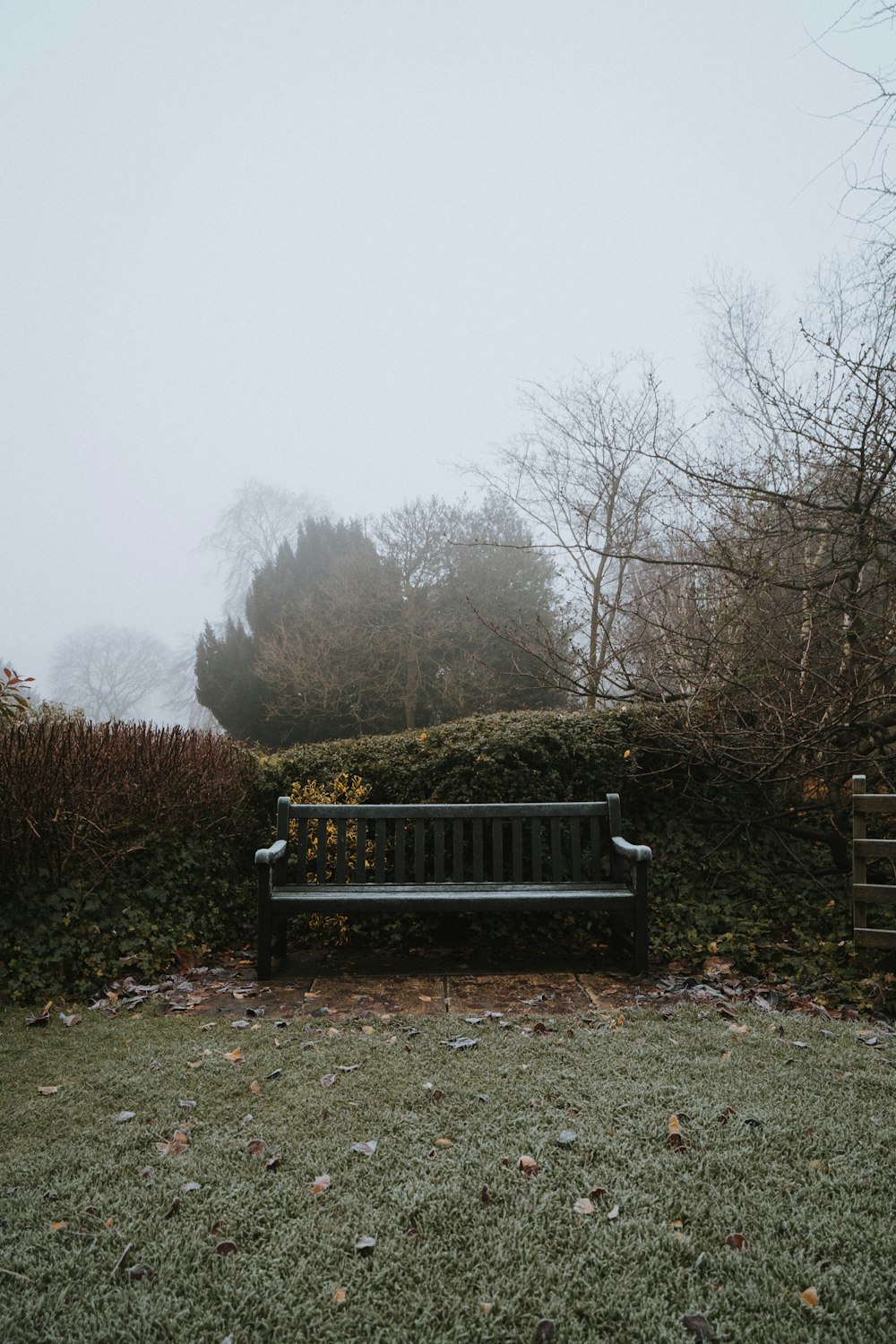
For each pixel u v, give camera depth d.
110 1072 3.32
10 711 5.87
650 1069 3.29
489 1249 2.18
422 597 18.52
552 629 14.45
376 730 18.58
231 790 6.10
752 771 6.05
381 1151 2.66
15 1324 1.92
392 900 4.78
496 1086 3.14
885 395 5.24
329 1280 2.07
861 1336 1.88
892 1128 2.79
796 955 4.91
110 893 5.09
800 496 5.98
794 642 6.04
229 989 4.49
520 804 5.25
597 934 5.61
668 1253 2.16
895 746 6.16
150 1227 2.28
